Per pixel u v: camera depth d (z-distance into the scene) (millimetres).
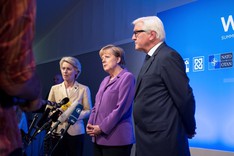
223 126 2824
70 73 3049
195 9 3242
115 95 2451
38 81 768
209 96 3004
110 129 2340
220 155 2818
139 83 2023
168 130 1857
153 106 1914
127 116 2473
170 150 1839
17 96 715
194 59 3213
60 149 2850
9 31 657
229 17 2859
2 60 657
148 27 2094
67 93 3033
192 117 1888
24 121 2373
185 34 3342
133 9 4262
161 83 1923
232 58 2801
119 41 4496
